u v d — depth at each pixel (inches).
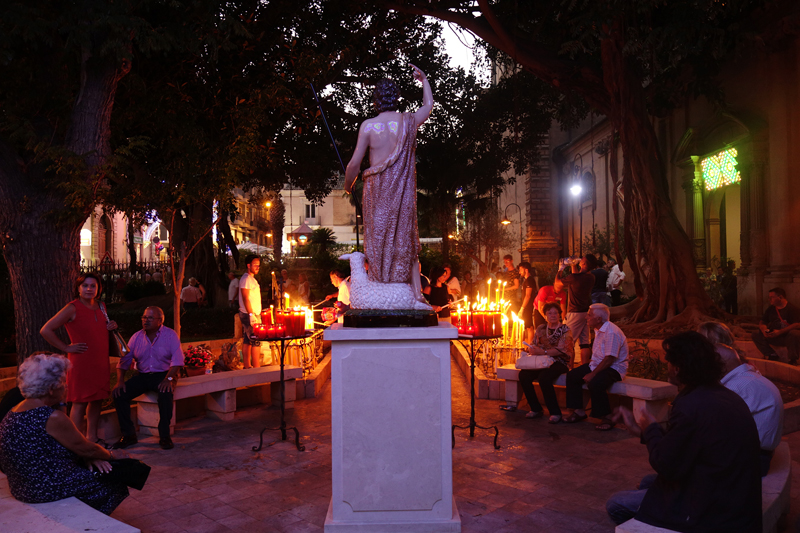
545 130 768.3
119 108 352.5
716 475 105.8
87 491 128.3
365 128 147.0
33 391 128.6
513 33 529.0
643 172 508.7
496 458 197.6
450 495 133.9
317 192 799.1
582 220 1185.4
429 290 378.9
